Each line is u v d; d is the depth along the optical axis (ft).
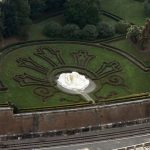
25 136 459.32
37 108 470.39
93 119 482.28
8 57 553.23
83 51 590.14
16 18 581.94
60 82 526.98
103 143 463.01
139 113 500.74
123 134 479.41
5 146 443.32
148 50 608.19
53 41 599.57
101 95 513.86
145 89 533.96
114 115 490.90
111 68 564.30
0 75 520.01
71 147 452.35
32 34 610.24
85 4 621.31
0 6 570.46
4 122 455.63
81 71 551.59
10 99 485.56
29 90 505.25
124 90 527.81
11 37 594.24
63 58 571.28
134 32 609.42
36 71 539.29
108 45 606.14
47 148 447.01
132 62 580.30
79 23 628.28
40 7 633.61
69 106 480.23
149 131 488.02
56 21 645.10
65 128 472.03
